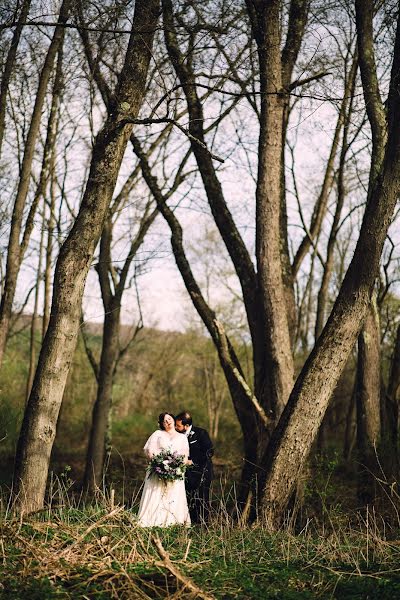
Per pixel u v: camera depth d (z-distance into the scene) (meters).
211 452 13.57
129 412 33.78
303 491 12.87
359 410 14.74
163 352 33.69
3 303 13.07
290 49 14.90
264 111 13.41
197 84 11.00
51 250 20.73
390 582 6.57
